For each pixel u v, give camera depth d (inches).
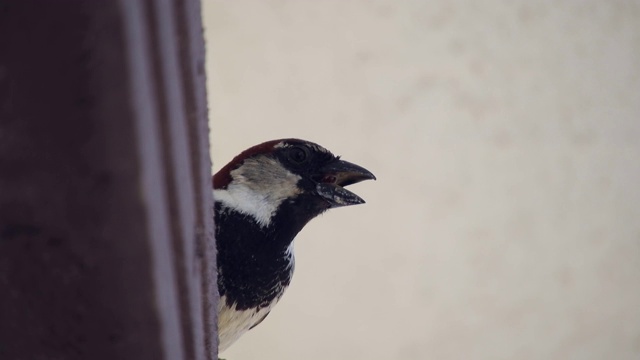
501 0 62.7
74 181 28.5
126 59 26.6
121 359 35.7
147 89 27.9
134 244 30.5
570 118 63.7
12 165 28.0
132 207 29.3
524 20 62.8
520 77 63.3
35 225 29.9
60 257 31.0
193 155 36.8
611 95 63.8
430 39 62.7
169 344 35.8
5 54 26.1
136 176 28.5
